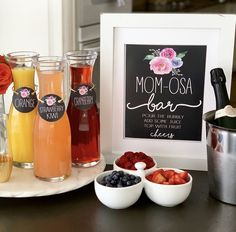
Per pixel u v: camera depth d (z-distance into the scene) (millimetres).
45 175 1103
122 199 1019
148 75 1221
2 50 1444
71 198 1104
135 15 1199
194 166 1243
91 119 1176
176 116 1231
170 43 1202
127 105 1245
